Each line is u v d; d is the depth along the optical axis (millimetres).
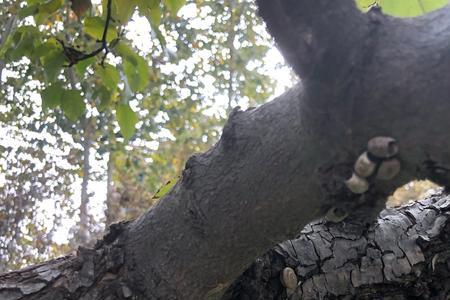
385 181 275
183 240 344
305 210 306
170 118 2162
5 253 2395
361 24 266
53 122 2033
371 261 396
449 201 428
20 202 2406
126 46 507
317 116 273
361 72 263
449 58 257
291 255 383
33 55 493
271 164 305
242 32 2361
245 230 325
